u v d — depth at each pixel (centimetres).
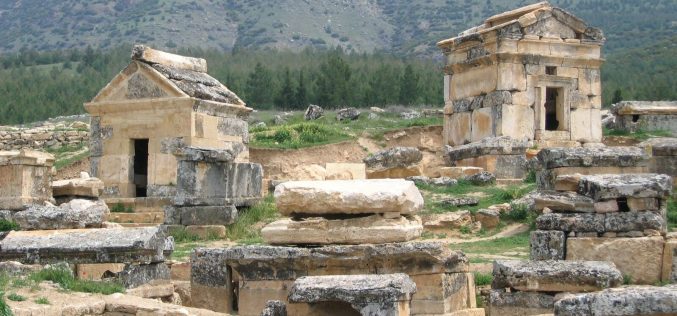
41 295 1513
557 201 1895
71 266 1744
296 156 4172
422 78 7875
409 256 1612
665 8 15612
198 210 2688
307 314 1468
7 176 2762
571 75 4075
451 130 4319
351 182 1717
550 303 1588
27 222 2020
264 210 2783
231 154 2738
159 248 1756
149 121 3138
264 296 1684
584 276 1579
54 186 2878
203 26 18962
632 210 1852
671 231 2203
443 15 18838
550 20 4050
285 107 6881
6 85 8294
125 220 2922
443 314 1603
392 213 1662
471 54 4175
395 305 1392
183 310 1468
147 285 1722
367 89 6906
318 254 1642
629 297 1305
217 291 1728
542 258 1875
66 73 10056
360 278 1451
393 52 16600
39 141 4919
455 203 2759
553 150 2312
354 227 1655
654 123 4434
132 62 3175
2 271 1670
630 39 13025
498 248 2311
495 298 1623
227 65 10025
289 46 17912
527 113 3997
